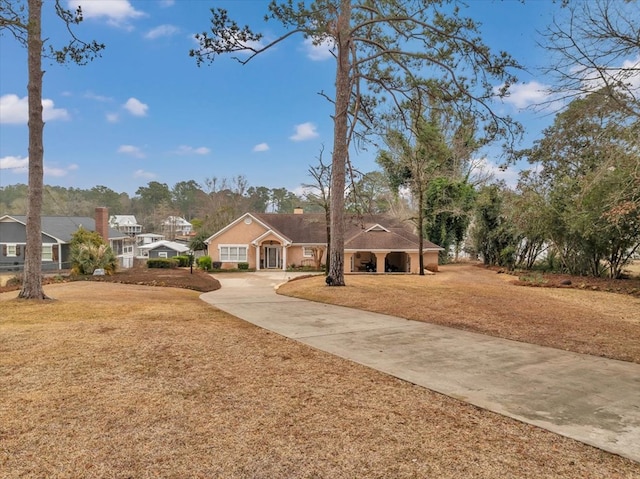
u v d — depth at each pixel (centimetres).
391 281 1786
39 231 1128
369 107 1659
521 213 2161
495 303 1134
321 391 457
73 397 422
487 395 452
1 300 1109
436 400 436
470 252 3609
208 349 629
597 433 357
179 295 1498
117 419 371
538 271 2384
